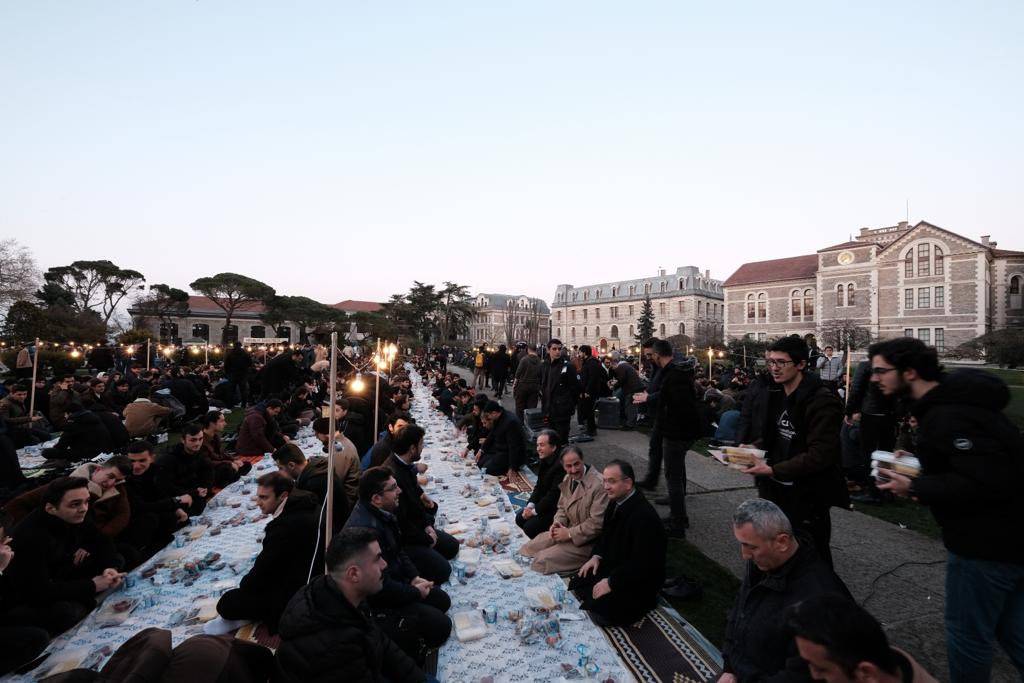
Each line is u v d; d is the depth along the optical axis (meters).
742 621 2.51
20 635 3.05
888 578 4.13
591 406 10.02
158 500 5.32
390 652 2.56
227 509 6.17
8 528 4.09
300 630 2.24
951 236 42.91
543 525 5.17
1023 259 42.69
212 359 31.66
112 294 62.16
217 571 4.49
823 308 50.28
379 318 66.38
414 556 4.18
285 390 13.75
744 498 6.32
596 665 3.06
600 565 3.85
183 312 60.12
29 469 7.62
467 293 74.69
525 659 3.16
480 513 6.01
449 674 3.01
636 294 89.19
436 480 7.33
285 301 61.00
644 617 3.62
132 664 1.94
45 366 21.42
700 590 3.97
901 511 5.77
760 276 58.75
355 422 8.27
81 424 7.84
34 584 3.46
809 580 2.31
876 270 46.88
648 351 5.40
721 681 2.54
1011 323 42.75
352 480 5.60
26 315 27.75
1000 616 2.27
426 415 14.49
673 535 5.09
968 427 2.22
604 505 4.30
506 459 7.61
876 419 6.11
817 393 3.16
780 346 3.26
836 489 3.11
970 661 2.31
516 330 56.44
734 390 12.80
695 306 80.12
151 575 4.39
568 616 3.62
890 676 1.45
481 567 4.54
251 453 8.66
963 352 35.94
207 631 3.52
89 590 3.68
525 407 10.70
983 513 2.22
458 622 3.55
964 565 2.29
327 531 3.27
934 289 43.78
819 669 1.57
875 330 46.59
